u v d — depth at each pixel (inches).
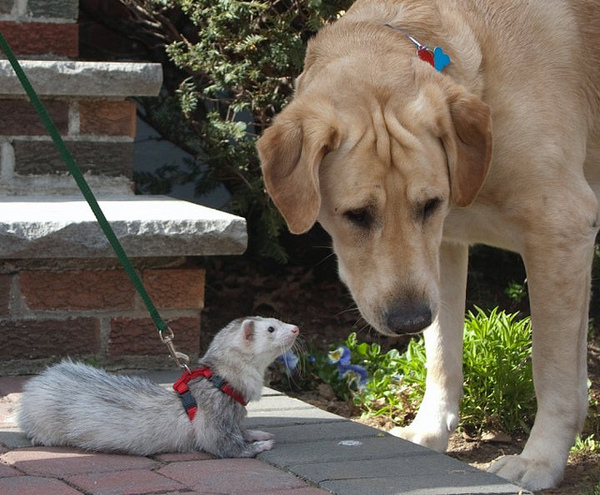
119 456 103.1
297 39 131.8
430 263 104.5
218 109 140.5
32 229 116.2
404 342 136.5
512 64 108.1
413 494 98.3
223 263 148.1
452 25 108.5
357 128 104.0
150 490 98.2
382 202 103.4
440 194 104.3
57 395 103.8
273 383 126.8
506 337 123.0
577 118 109.6
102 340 119.3
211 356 104.7
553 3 110.3
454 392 113.8
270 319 105.5
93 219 117.3
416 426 113.6
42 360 118.5
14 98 130.7
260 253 141.6
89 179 133.0
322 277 147.9
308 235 148.7
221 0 131.3
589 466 111.7
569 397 108.2
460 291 113.8
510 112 107.4
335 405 123.3
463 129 104.9
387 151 103.2
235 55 135.5
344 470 101.5
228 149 136.3
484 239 111.3
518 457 107.8
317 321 139.1
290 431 108.0
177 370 120.5
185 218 118.7
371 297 103.6
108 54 152.0
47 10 137.1
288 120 105.0
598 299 143.6
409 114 104.1
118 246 106.1
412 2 110.1
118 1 148.3
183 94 137.0
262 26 134.0
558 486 107.6
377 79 105.6
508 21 109.2
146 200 129.0
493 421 119.2
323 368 126.8
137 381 104.8
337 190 104.3
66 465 101.5
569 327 108.0
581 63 110.4
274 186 104.7
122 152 133.5
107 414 103.0
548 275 107.8
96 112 132.5
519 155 107.3
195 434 103.6
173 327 120.4
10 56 106.5
